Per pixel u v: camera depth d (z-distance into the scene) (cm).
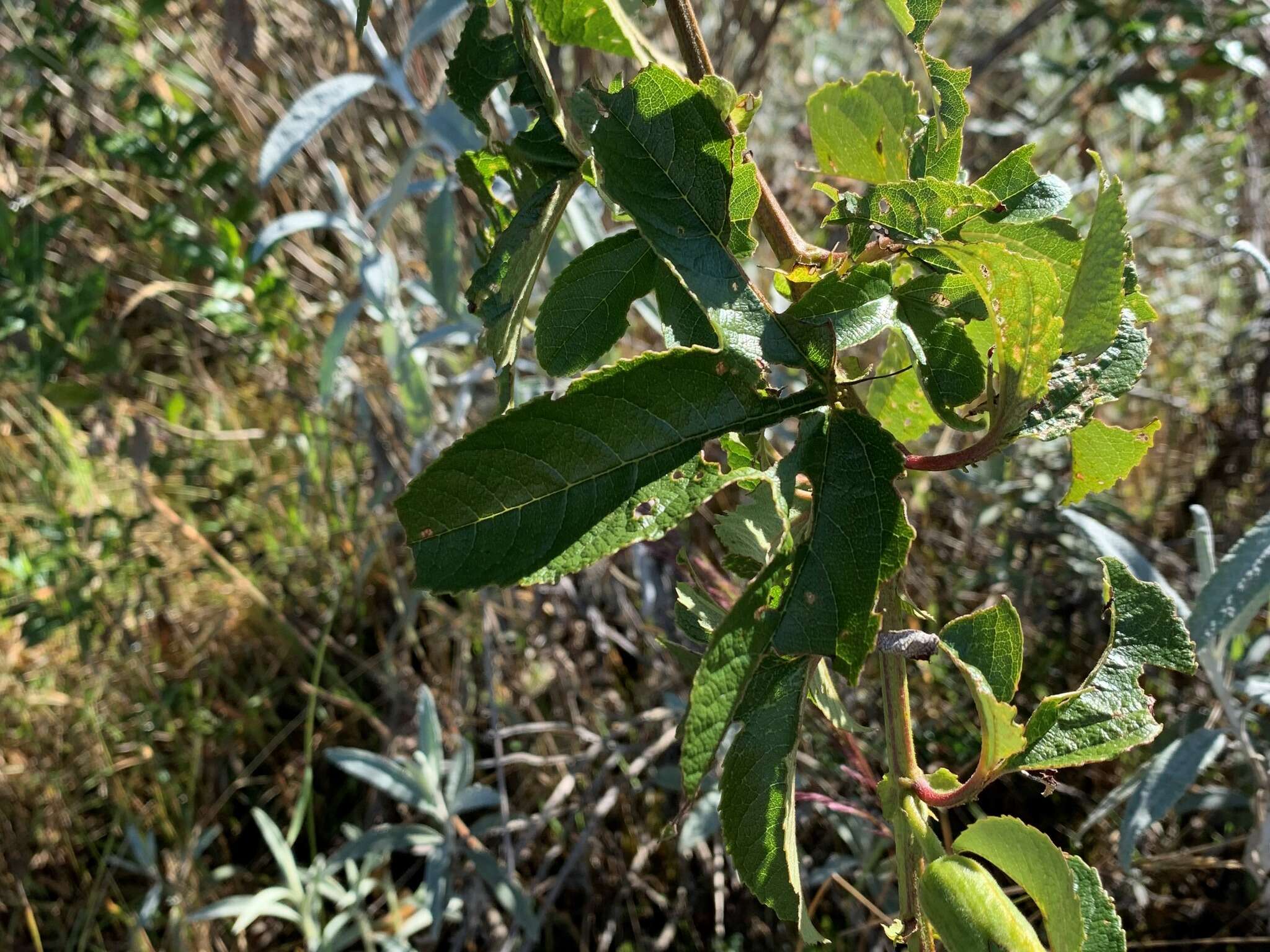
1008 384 26
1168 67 121
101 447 108
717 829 79
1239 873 87
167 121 104
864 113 34
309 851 109
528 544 23
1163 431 116
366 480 122
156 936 100
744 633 22
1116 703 28
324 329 124
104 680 107
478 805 93
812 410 24
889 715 29
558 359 30
